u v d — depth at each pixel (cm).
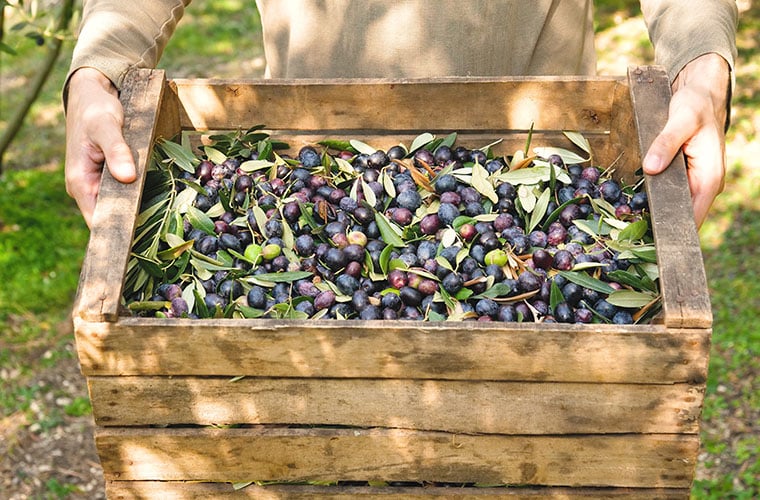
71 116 165
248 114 175
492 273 158
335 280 161
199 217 165
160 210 165
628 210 166
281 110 175
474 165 171
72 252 348
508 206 168
